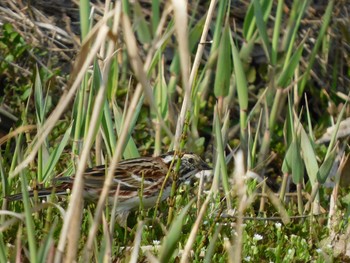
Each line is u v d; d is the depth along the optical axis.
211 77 16.02
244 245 9.82
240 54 13.59
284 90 13.09
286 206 12.29
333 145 12.92
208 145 14.87
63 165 12.77
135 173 11.00
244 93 12.31
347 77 17.16
